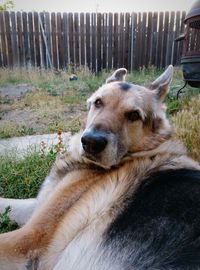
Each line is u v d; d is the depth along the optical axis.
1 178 2.07
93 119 1.43
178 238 0.94
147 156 1.35
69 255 1.12
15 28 6.99
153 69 7.01
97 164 1.35
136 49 7.29
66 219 1.19
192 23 3.76
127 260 0.98
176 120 2.72
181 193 1.04
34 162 2.29
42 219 1.21
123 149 1.38
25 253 1.16
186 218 0.96
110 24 7.07
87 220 1.14
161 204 1.03
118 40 7.21
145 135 1.43
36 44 7.15
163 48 7.30
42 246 1.17
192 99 3.46
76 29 7.08
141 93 1.49
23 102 4.75
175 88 4.68
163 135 1.47
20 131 3.42
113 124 1.36
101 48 7.25
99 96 1.50
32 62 7.25
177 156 1.33
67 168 1.49
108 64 7.37
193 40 3.79
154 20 7.09
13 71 6.70
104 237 1.06
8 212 1.68
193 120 2.58
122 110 1.40
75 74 6.71
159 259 0.93
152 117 1.47
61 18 6.99
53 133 3.44
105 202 1.15
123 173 1.25
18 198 1.96
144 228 0.99
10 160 2.33
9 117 4.09
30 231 1.19
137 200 1.09
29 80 6.27
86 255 1.07
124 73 1.80
